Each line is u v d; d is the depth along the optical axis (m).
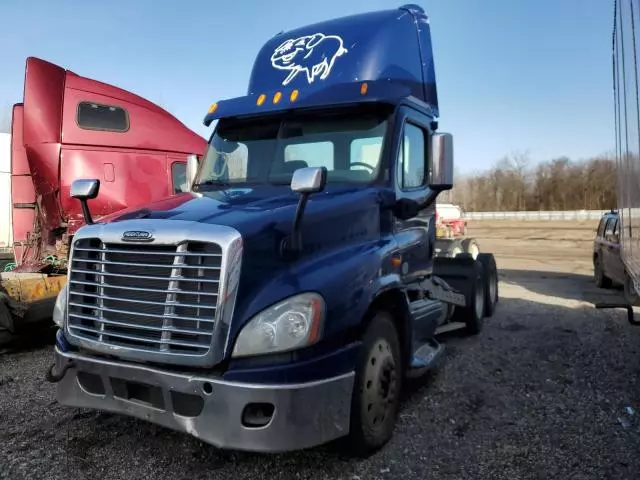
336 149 4.65
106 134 8.34
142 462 3.72
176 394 3.20
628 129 4.52
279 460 3.76
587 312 9.02
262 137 4.97
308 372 3.19
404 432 4.23
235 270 3.14
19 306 6.56
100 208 8.22
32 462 3.70
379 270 3.93
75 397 3.66
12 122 8.60
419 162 5.13
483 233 36.41
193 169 5.22
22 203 8.57
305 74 5.26
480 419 4.52
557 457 3.82
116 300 3.43
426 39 5.77
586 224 44.22
